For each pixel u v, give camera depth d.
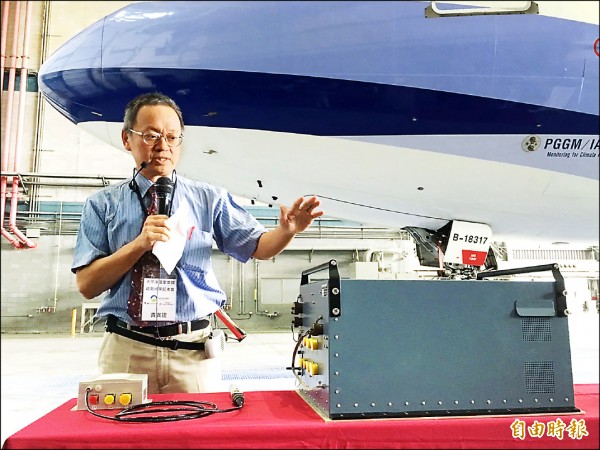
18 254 8.34
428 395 0.82
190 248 1.10
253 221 1.19
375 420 0.77
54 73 2.17
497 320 0.86
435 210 2.45
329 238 8.93
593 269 8.55
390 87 2.01
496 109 2.06
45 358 4.94
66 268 8.40
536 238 2.87
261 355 5.00
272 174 2.30
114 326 1.11
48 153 8.34
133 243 0.92
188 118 2.08
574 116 2.09
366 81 2.00
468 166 2.17
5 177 7.64
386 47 2.03
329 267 0.83
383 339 0.82
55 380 3.57
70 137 8.45
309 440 0.73
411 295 0.84
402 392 0.82
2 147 7.77
